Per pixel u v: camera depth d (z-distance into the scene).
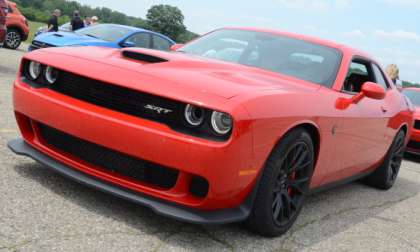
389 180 5.39
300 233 3.29
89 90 2.84
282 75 3.62
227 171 2.54
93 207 2.93
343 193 4.81
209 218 2.65
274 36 4.14
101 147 2.82
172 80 2.70
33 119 3.08
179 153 2.52
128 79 2.72
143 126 2.60
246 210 2.84
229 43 4.10
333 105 3.42
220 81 2.81
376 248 3.32
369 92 3.70
